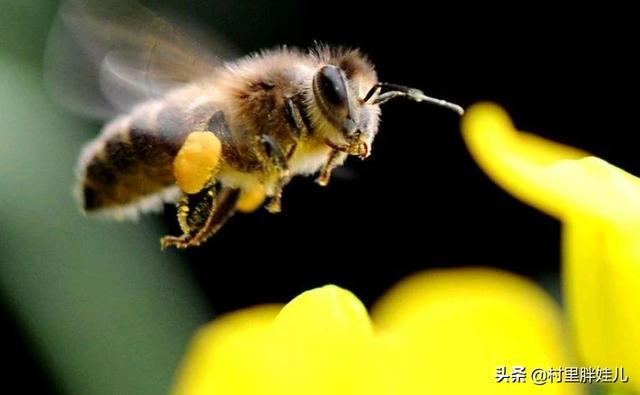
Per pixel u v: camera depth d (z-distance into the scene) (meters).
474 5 0.15
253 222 0.15
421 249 0.15
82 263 0.13
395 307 0.08
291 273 0.15
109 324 0.13
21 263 0.13
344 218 0.15
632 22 0.15
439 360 0.08
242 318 0.08
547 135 0.15
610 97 0.15
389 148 0.15
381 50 0.15
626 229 0.09
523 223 0.15
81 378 0.13
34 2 0.14
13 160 0.13
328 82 0.10
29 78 0.13
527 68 0.15
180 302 0.13
